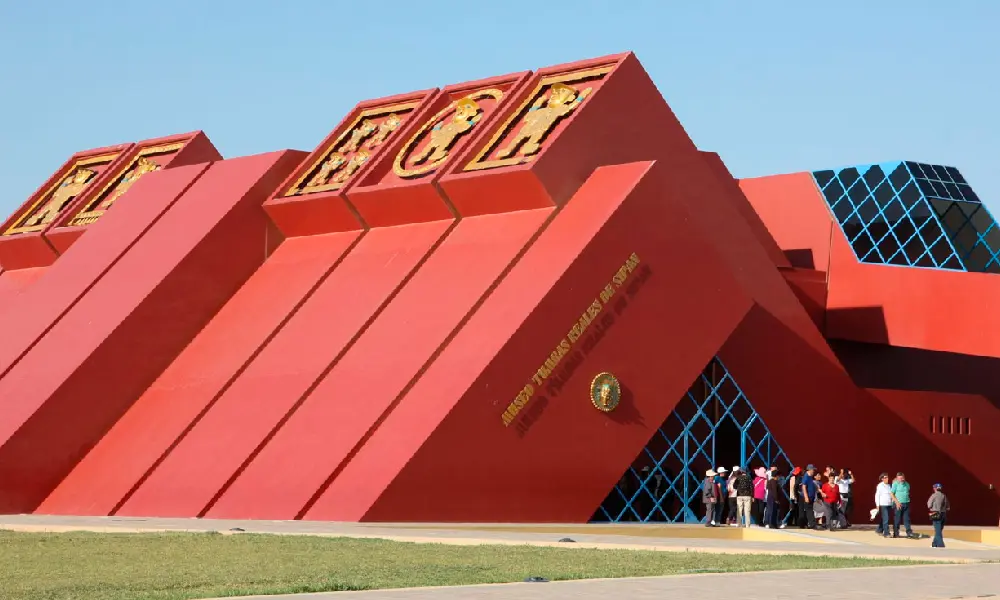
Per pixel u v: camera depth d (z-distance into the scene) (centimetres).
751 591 1931
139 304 4538
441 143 4578
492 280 4066
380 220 4612
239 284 4731
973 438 5031
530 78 4578
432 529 3394
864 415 4709
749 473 4350
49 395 4378
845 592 1941
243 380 4322
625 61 4409
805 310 4878
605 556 2578
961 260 5041
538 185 4172
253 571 2291
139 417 4428
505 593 1875
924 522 4841
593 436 3909
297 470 3888
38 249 5516
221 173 4978
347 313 4328
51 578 2222
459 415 3734
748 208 5112
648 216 4059
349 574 2217
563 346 3884
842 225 5222
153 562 2477
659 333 4041
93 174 5797
